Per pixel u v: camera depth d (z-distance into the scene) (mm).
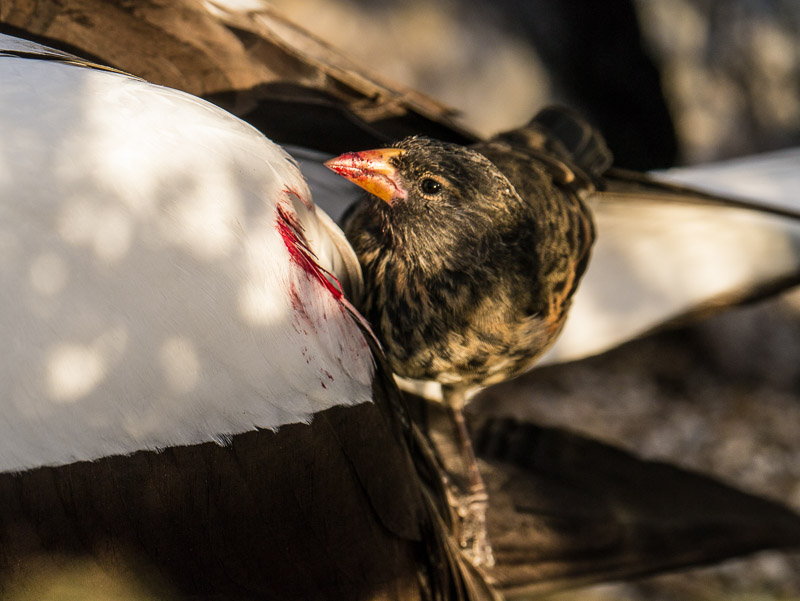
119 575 1134
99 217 1130
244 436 1139
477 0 1561
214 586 1143
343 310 1159
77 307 1126
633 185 1239
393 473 1163
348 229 1195
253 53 1197
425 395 1224
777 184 1269
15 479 1125
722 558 1227
